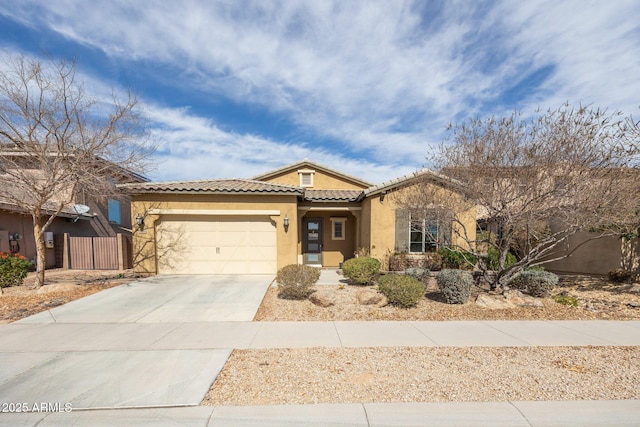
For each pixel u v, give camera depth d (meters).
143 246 12.48
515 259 12.37
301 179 18.98
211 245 12.88
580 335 6.21
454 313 7.69
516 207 8.15
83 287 10.27
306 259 16.88
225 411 3.58
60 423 3.38
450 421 3.44
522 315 7.58
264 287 10.41
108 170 11.55
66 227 16.64
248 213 12.77
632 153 7.55
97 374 4.43
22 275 10.57
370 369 4.64
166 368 4.62
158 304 8.34
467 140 8.56
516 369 4.68
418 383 4.23
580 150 7.41
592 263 14.02
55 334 6.08
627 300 9.13
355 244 16.34
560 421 3.47
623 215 8.55
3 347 5.41
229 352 5.24
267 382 4.23
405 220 12.84
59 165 9.91
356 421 3.42
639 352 5.37
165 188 12.21
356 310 7.86
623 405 3.74
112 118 10.28
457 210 8.80
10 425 3.35
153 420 3.43
